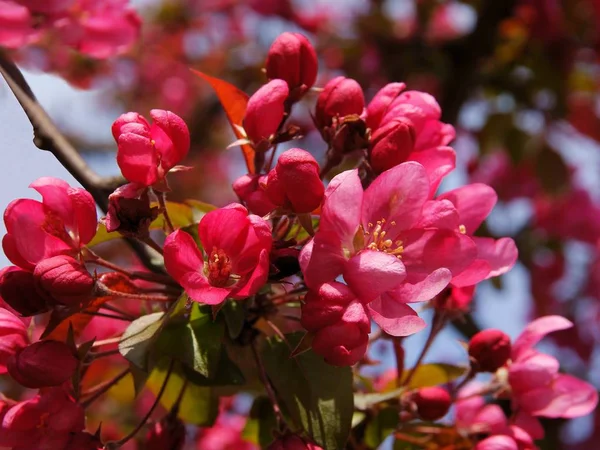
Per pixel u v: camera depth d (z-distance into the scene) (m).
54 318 0.41
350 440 0.46
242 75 0.97
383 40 0.84
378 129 0.43
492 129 0.79
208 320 0.42
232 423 0.56
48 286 0.40
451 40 0.78
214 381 0.44
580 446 0.79
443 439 0.46
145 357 0.41
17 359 0.41
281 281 0.41
